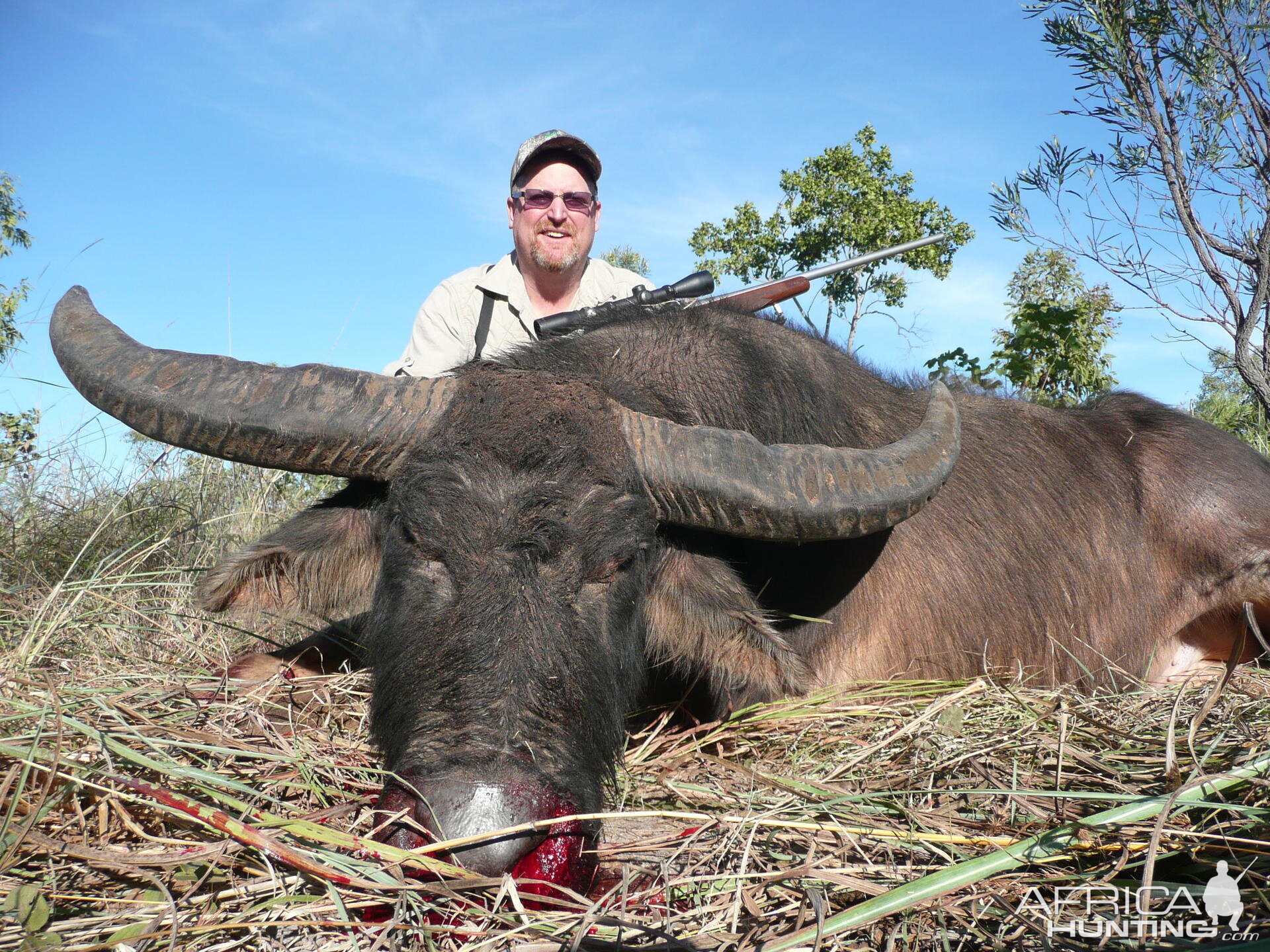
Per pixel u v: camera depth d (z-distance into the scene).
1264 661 1.57
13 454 1.82
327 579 1.11
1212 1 2.25
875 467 1.05
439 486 0.92
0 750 0.85
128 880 0.79
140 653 1.39
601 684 0.92
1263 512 1.59
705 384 1.21
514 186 1.88
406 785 0.80
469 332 1.86
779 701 1.20
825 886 0.79
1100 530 1.58
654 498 1.01
